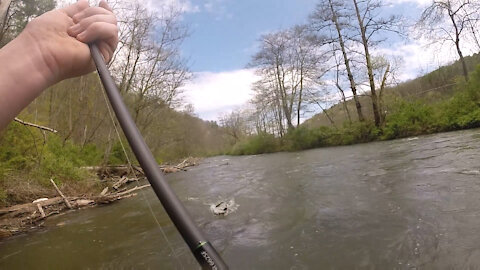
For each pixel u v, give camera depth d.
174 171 16.61
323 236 3.50
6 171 7.84
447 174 5.12
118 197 8.21
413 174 5.65
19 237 5.43
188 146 32.03
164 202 0.65
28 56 0.63
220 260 0.63
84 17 0.79
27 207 6.86
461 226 3.05
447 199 3.89
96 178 11.37
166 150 27.97
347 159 10.01
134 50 16.84
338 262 2.86
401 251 2.83
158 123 22.28
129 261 3.57
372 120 17.55
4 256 4.38
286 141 24.17
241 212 5.11
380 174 6.29
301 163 11.40
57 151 11.80
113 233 4.91
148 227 5.02
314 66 21.59
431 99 16.70
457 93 13.50
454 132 12.19
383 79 16.66
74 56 0.72
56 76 0.69
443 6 13.90
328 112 21.98
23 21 9.81
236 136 46.38
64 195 8.52
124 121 0.73
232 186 8.15
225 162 19.72
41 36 0.68
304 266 2.90
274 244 3.50
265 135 26.30
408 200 4.17
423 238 2.98
